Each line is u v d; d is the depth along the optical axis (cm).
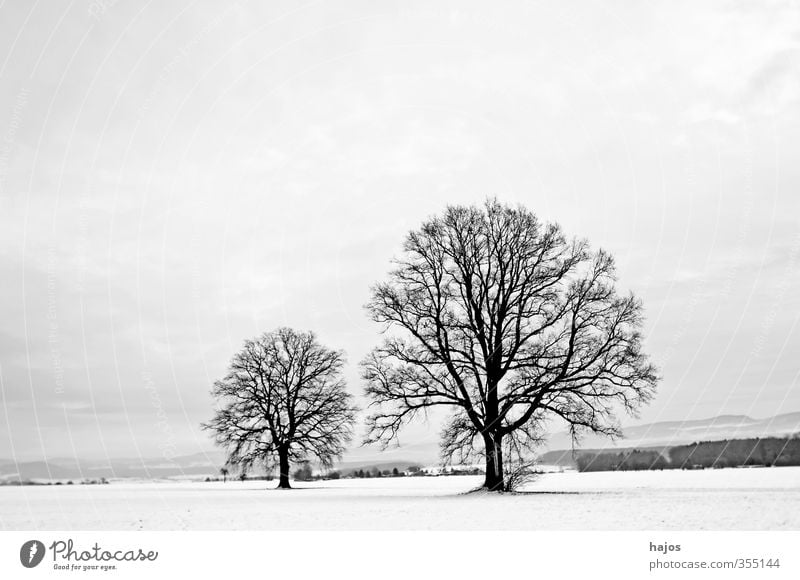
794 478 5109
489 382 4069
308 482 8675
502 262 4259
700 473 6481
